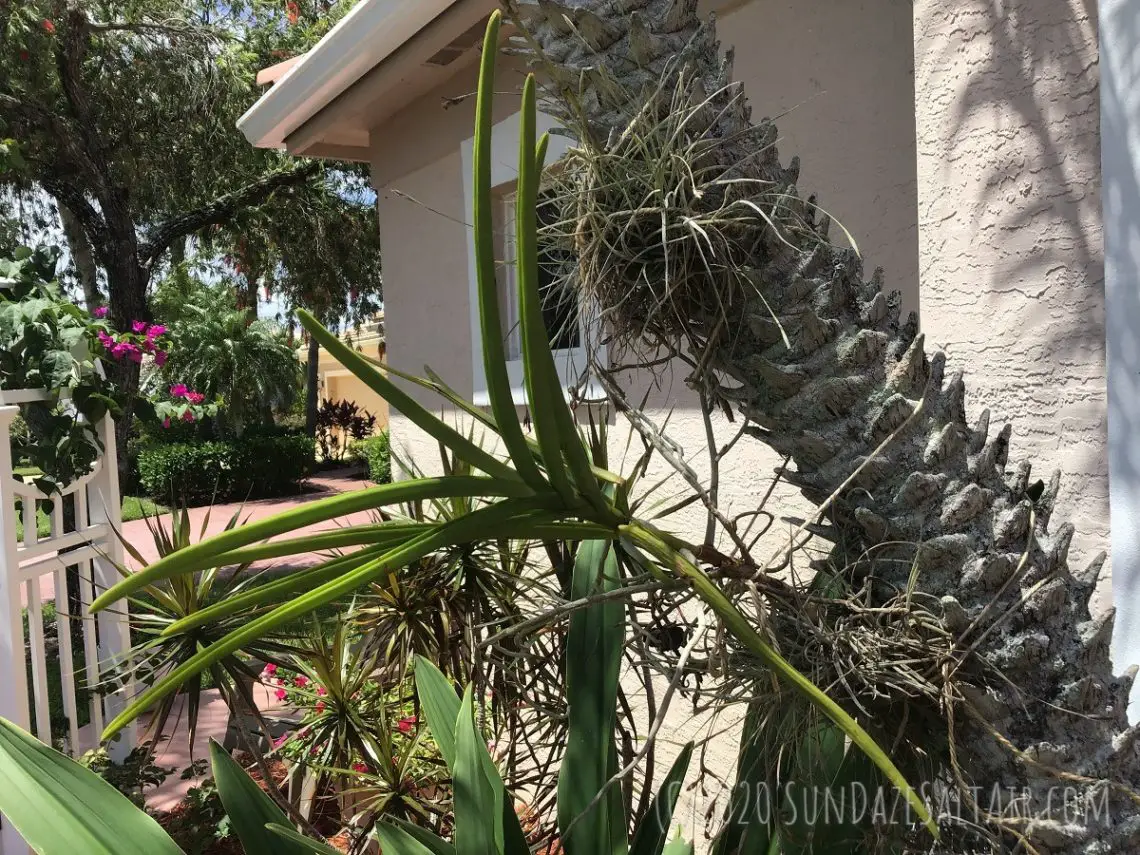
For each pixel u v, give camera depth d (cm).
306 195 1049
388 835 109
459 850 105
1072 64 119
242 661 170
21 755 94
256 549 67
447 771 194
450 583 178
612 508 79
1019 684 79
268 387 1702
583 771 128
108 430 330
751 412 88
